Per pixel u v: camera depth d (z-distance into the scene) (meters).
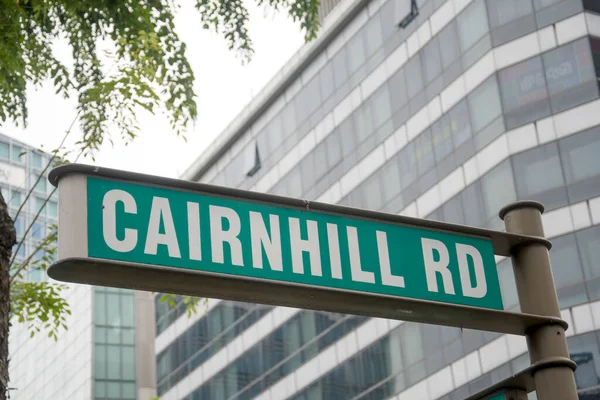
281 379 45.19
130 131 10.85
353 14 45.78
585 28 36.28
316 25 12.60
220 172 54.06
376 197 42.38
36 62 11.38
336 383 42.03
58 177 4.49
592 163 34.47
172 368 53.25
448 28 40.09
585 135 34.97
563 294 33.44
